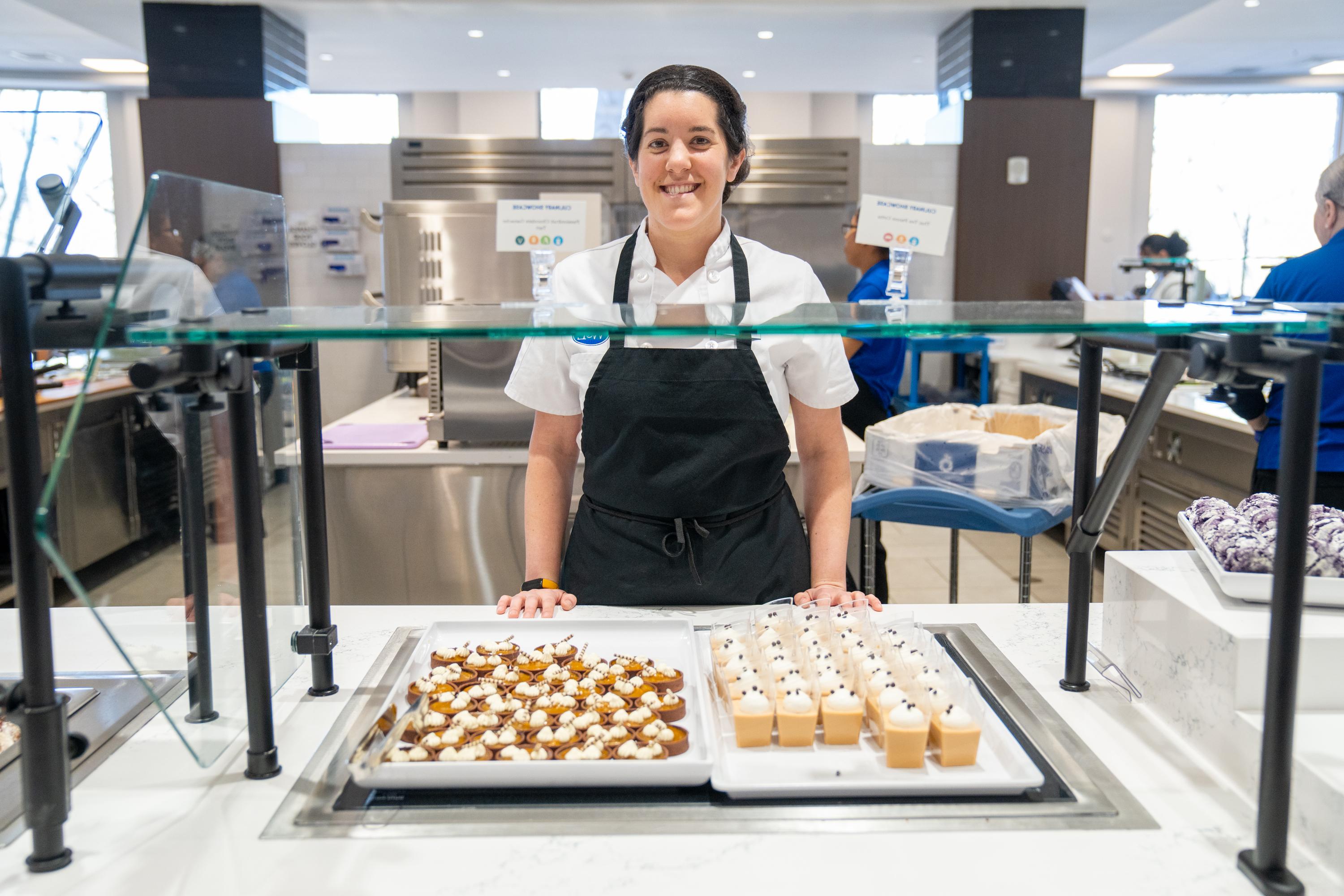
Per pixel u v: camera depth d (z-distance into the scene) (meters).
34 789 0.86
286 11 5.88
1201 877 0.86
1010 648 1.36
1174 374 0.91
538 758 0.99
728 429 1.53
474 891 0.84
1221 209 10.05
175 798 0.99
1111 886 0.84
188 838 0.92
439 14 5.93
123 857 0.89
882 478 2.47
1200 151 9.97
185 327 0.85
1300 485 0.79
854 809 0.94
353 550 2.92
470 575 2.94
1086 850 0.89
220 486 1.03
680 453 1.55
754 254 1.67
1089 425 1.18
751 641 1.23
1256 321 0.83
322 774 1.01
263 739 1.02
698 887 0.84
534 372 1.66
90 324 0.92
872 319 0.92
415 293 3.31
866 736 1.08
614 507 1.61
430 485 2.88
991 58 5.96
